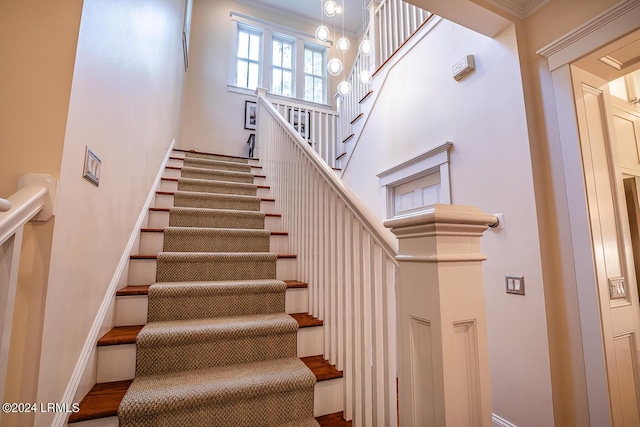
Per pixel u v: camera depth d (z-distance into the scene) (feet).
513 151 6.02
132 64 5.28
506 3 5.93
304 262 6.29
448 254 2.54
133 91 5.42
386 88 10.54
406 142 9.36
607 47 4.92
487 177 6.56
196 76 15.57
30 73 2.90
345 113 14.08
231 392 3.73
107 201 4.35
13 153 2.79
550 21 5.70
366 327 3.84
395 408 3.26
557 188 5.50
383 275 3.39
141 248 6.43
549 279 5.43
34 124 2.86
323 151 14.71
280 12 17.69
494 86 6.50
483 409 2.49
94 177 3.76
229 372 4.26
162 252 6.38
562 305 5.32
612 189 5.47
